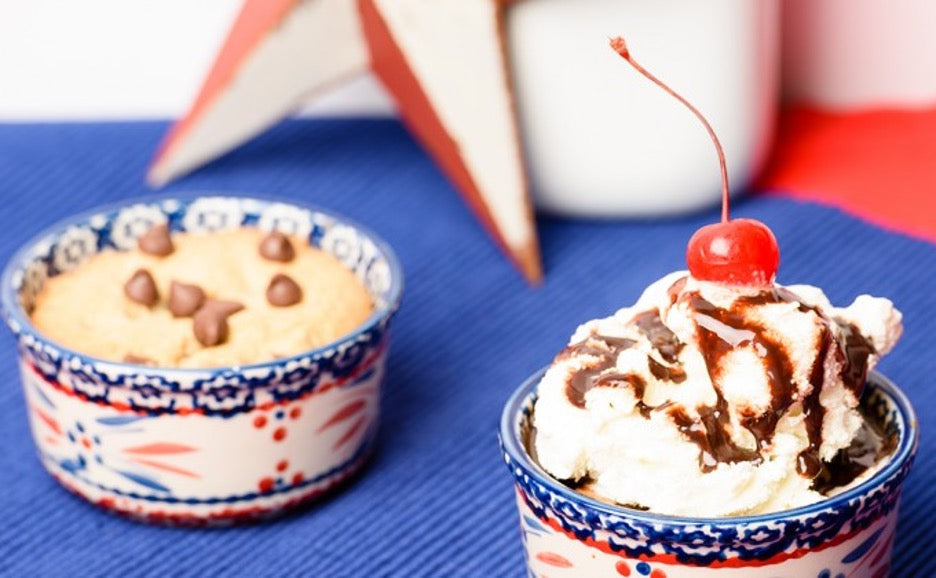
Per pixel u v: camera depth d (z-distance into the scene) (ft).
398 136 3.32
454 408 2.68
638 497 2.18
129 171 3.20
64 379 2.44
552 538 2.21
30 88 3.45
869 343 2.23
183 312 2.50
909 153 3.18
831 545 2.15
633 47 2.95
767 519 2.12
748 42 3.00
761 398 2.16
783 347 2.17
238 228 2.71
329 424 2.48
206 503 2.46
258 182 3.18
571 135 3.00
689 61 2.97
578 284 2.93
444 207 3.13
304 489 2.49
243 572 2.42
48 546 2.46
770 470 2.16
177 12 3.40
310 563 2.43
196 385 2.39
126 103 3.45
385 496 2.53
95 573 2.42
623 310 2.30
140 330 2.48
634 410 2.18
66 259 2.63
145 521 2.49
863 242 2.96
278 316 2.51
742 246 2.19
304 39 3.07
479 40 2.92
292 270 2.60
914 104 3.36
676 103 2.98
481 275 2.96
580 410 2.19
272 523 2.50
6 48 3.42
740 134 3.03
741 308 2.18
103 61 3.43
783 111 3.36
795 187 3.12
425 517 2.50
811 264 2.92
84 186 3.17
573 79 2.97
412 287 2.93
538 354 2.78
